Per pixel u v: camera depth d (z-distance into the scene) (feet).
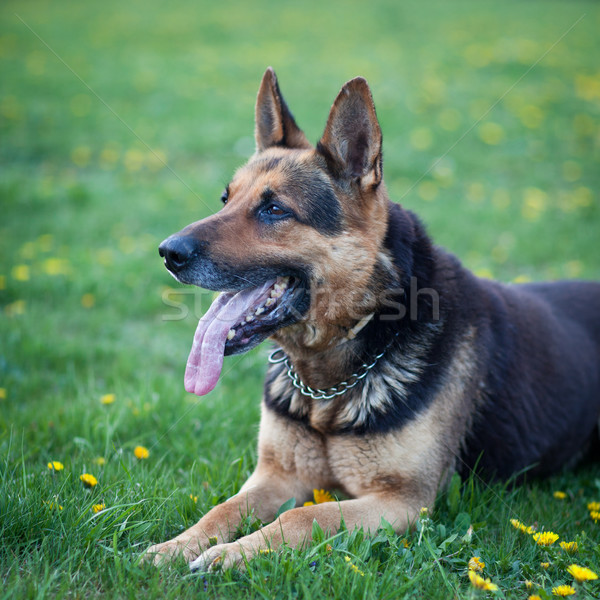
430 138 39.29
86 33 63.87
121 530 9.27
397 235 11.41
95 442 13.07
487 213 29.63
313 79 50.31
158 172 34.96
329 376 11.30
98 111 42.55
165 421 14.11
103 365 17.30
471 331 11.65
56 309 20.51
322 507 9.95
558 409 12.74
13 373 15.96
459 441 11.50
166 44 61.36
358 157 11.07
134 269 23.13
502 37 64.18
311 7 79.20
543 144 39.78
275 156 11.85
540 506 11.51
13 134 38.37
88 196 30.48
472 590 8.38
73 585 8.29
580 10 76.74
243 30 67.62
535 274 24.13
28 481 10.28
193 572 8.79
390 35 66.08
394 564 8.99
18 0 79.41
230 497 11.05
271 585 8.43
